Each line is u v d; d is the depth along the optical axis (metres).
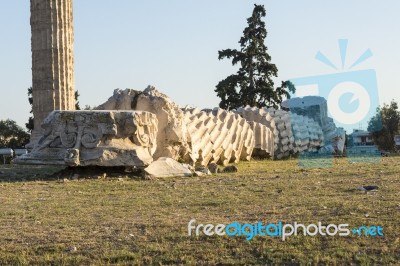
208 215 11.30
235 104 58.84
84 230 10.16
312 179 17.41
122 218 11.19
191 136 23.81
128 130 18.80
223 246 8.90
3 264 8.30
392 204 11.73
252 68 59.34
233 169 21.48
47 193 14.91
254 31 59.59
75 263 8.27
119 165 18.22
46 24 27.67
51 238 9.59
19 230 10.24
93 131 18.47
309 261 8.01
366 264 7.81
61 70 27.80
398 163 24.48
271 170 22.00
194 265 8.03
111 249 8.84
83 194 14.66
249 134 31.03
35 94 27.84
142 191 15.13
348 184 15.68
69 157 17.95
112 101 22.83
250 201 12.91
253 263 8.07
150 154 19.62
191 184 16.58
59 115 18.80
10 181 17.70
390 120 51.19
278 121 35.31
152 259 8.33
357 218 10.41
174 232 9.80
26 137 66.06
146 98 22.31
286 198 13.21
